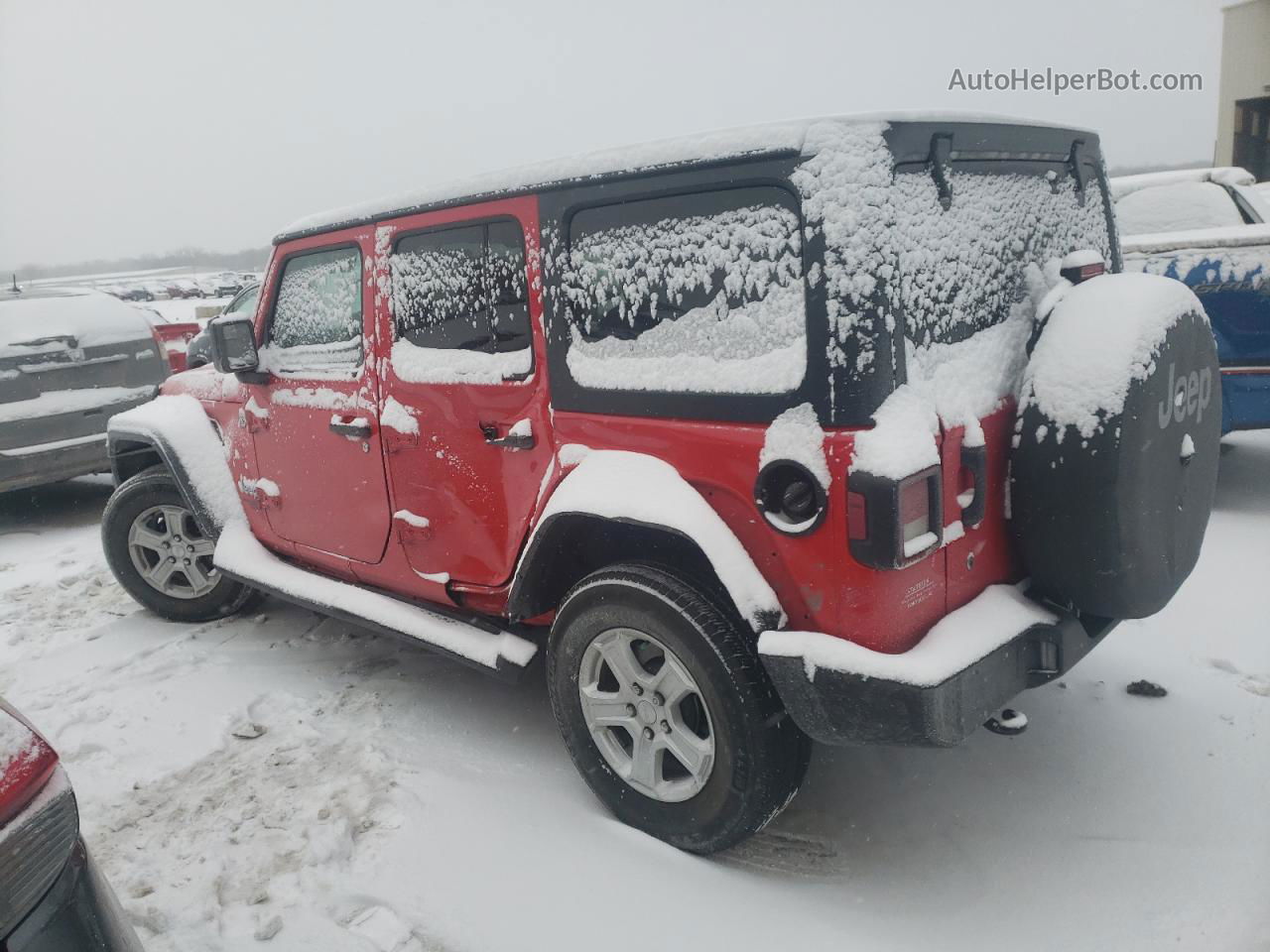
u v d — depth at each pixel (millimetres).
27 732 1701
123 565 4648
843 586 2162
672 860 2590
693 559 2631
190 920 2471
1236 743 2986
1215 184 6020
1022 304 2605
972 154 2398
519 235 2799
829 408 2121
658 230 2455
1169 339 2275
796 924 2346
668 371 2449
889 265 2098
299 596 3787
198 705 3752
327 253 3506
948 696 2102
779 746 2396
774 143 2180
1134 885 2414
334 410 3525
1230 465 6027
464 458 3059
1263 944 2168
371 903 2506
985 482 2293
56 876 1607
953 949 2244
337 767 3201
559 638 2740
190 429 4320
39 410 6504
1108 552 2250
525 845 2693
